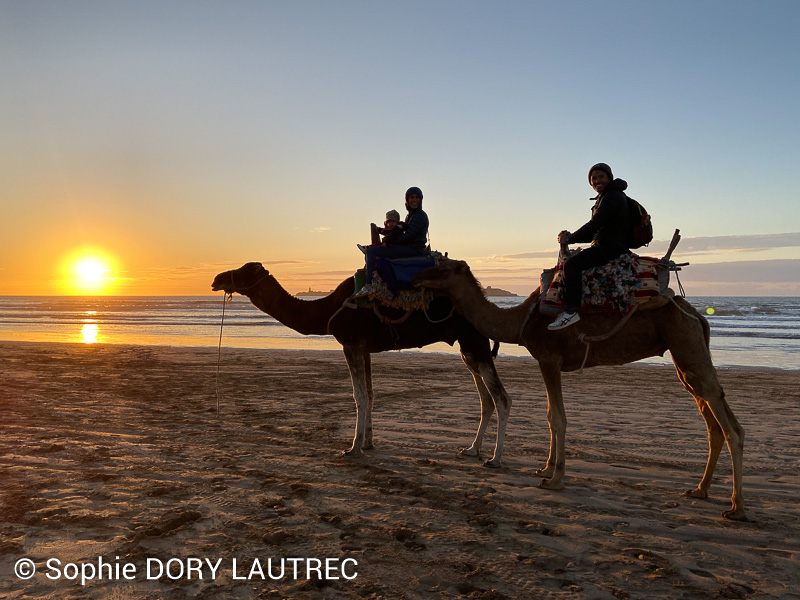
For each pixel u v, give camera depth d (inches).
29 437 325.7
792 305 3560.5
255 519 203.8
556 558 175.6
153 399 466.0
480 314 267.4
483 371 286.7
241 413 408.2
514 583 160.4
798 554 182.2
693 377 222.8
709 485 236.8
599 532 197.3
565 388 543.5
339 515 208.2
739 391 536.7
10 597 151.3
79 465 269.0
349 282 306.0
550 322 243.8
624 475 267.3
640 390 530.6
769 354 905.5
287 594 153.8
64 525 196.9
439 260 286.2
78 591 154.6
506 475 263.9
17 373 623.5
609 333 230.5
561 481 242.7
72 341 1184.8
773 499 234.5
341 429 356.8
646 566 171.8
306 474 258.1
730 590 157.9
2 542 182.7
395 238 292.8
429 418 397.7
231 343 1125.7
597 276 232.5
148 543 183.2
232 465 270.5
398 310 291.4
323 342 1151.0
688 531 199.8
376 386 550.9
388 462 283.3
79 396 474.6
